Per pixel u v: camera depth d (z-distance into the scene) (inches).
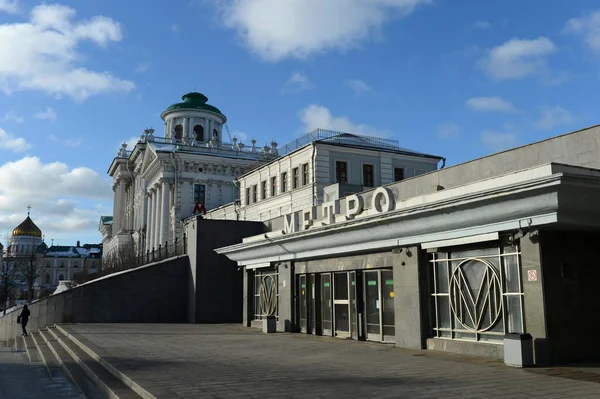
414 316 586.9
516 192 442.6
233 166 2529.5
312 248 767.1
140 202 3127.5
